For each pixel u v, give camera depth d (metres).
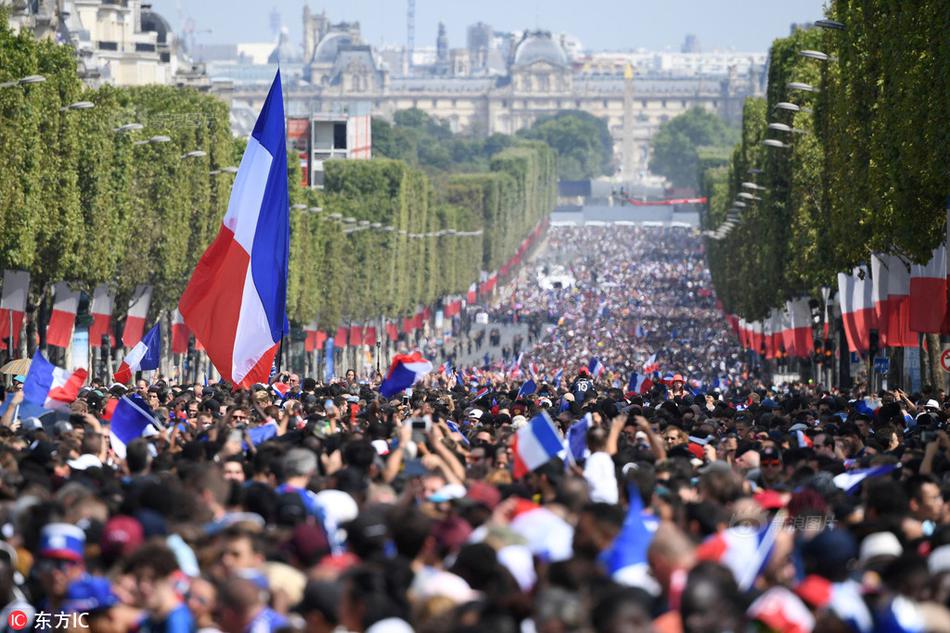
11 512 64.19
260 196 116.75
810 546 51.44
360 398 159.00
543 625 42.47
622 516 54.97
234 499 66.81
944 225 180.62
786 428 122.12
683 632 44.19
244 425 100.25
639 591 46.88
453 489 71.38
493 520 57.47
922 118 172.62
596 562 52.91
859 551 58.66
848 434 108.00
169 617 50.47
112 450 95.81
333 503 65.62
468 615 44.41
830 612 45.22
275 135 116.69
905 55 177.38
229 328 116.81
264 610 49.09
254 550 55.09
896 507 62.34
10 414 108.06
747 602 45.44
